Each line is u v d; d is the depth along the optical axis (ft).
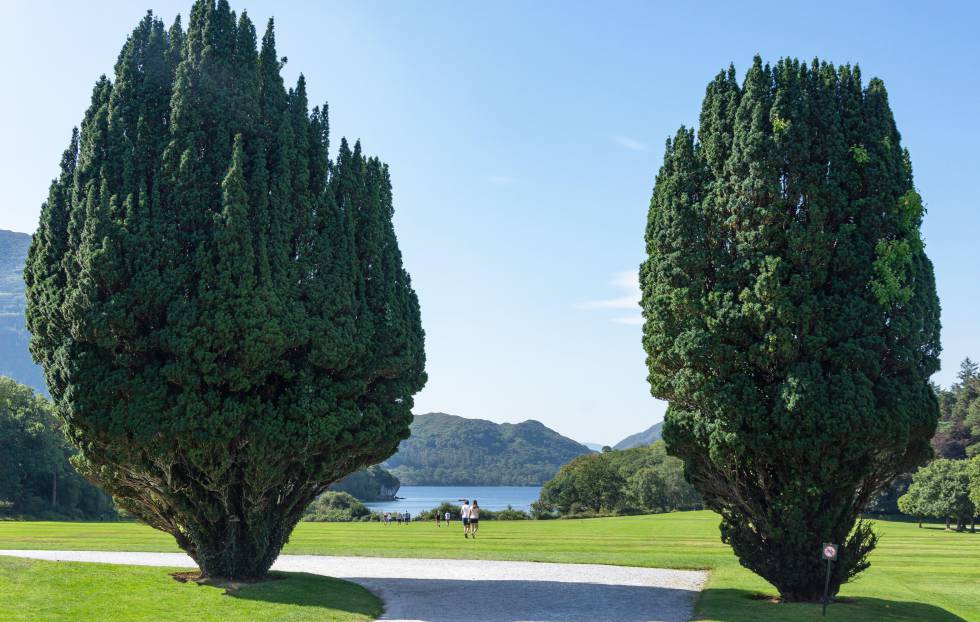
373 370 81.30
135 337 69.21
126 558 102.53
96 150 73.15
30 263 75.61
